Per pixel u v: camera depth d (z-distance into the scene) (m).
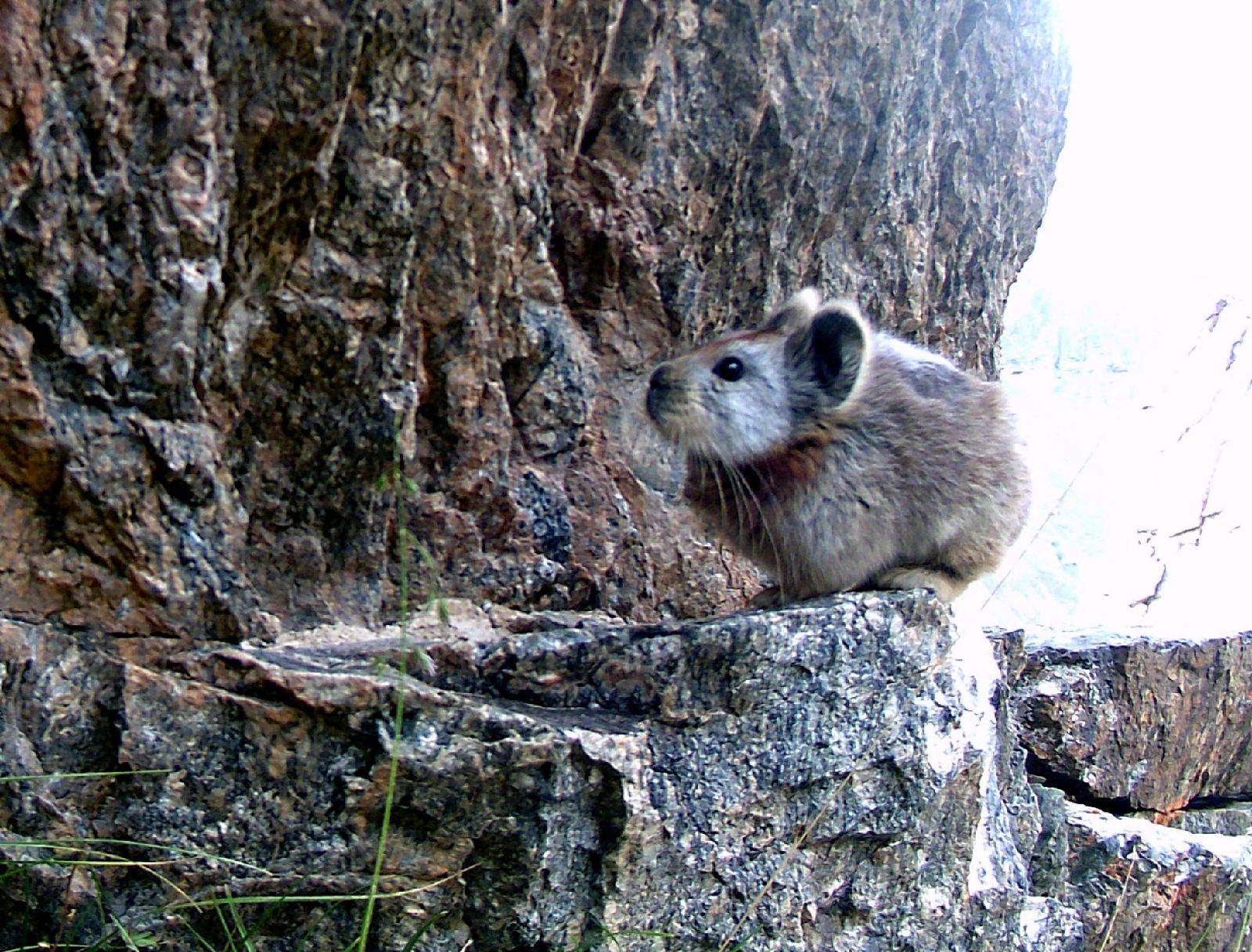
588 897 0.46
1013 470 0.59
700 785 0.47
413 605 0.51
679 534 0.63
